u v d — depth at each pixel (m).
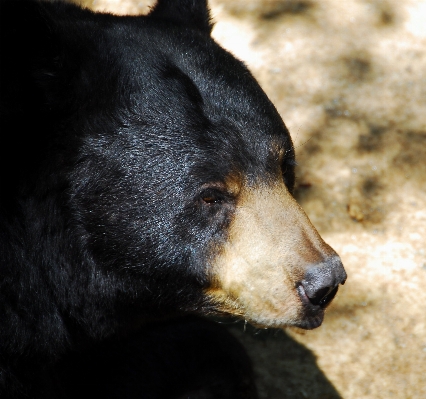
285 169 7.45
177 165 6.64
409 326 9.80
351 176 11.10
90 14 7.71
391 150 11.36
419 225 10.74
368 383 9.27
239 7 12.73
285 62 12.05
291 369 9.45
